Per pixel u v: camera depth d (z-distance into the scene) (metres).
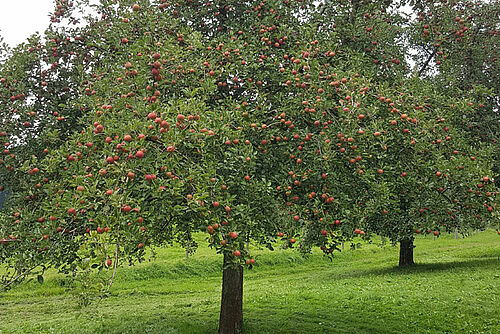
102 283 3.79
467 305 9.03
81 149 4.94
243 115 5.94
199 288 15.48
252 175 5.68
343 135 5.32
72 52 7.30
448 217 5.75
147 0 6.48
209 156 4.84
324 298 11.09
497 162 9.43
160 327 8.88
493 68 11.20
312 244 5.78
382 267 17.36
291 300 11.10
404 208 7.64
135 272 17.69
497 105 11.02
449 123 7.13
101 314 10.91
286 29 7.07
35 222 5.03
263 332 8.10
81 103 5.98
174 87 5.86
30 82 6.75
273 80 6.81
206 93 5.63
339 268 19.06
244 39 7.40
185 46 6.98
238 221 4.78
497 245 21.61
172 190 4.16
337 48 7.06
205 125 4.76
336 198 5.35
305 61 6.13
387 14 8.54
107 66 6.66
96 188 4.39
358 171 5.31
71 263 5.56
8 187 6.28
